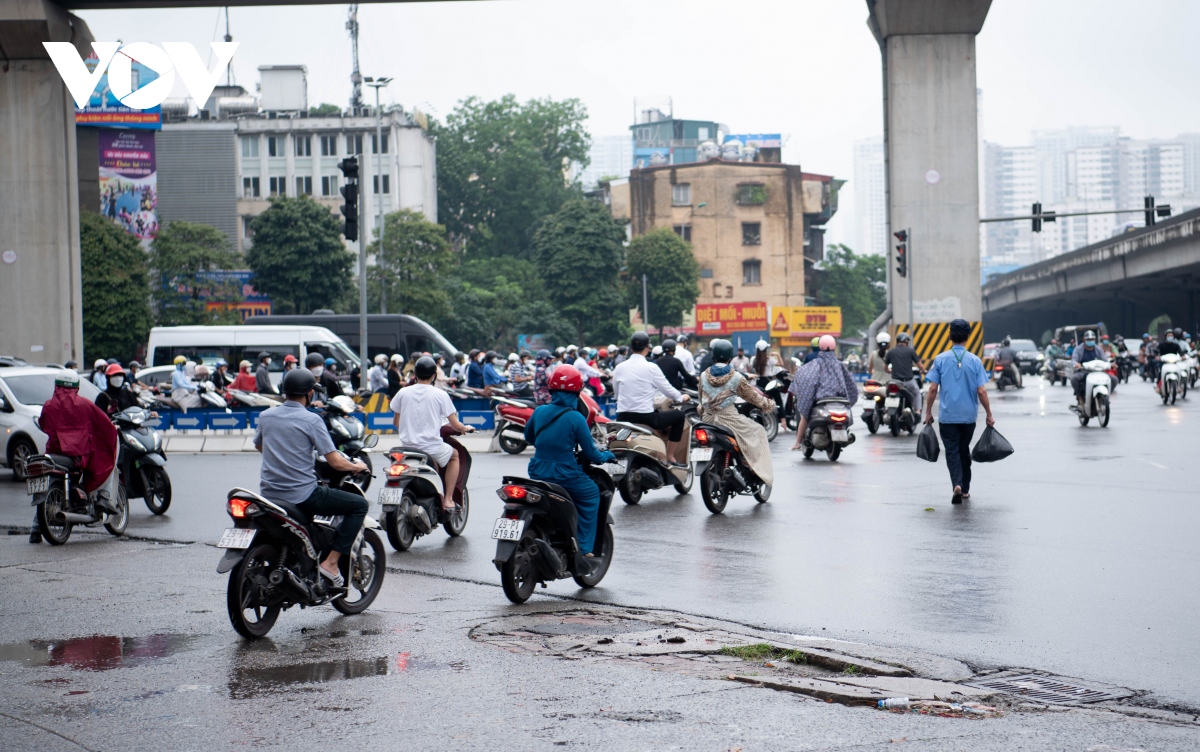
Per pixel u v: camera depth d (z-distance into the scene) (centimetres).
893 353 2236
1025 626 718
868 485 1473
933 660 629
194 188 8575
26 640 723
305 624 761
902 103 3045
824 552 1001
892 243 3131
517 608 802
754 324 8119
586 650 670
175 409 2683
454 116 10356
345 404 1377
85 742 509
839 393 1802
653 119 11750
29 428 1770
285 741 506
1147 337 5553
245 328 3534
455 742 500
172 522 1307
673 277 8294
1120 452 1798
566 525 831
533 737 505
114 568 1002
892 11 2991
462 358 3216
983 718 527
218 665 649
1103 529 1089
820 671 615
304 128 8750
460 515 1151
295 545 740
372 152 8750
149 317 6131
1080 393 2362
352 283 7050
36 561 1052
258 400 2677
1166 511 1194
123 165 7338
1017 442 2005
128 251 6122
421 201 8944
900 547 1016
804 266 9981
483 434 2223
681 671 618
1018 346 6334
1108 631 703
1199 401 3188
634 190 9212
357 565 795
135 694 589
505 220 10119
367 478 808
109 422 1179
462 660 650
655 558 993
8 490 1666
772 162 9550
